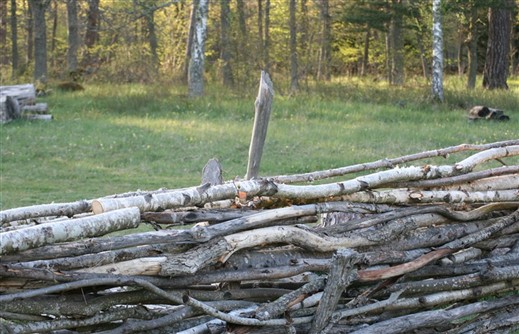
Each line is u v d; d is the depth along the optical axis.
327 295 4.06
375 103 22.03
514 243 5.17
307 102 21.25
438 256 4.65
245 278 4.06
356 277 4.25
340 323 4.38
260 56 27.92
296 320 4.16
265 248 4.29
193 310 3.94
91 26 34.59
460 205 5.03
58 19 54.31
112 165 13.70
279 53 30.36
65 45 41.56
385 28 35.22
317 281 4.16
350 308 4.38
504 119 19.05
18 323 3.90
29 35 45.62
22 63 41.62
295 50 27.89
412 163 13.16
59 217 4.73
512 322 5.02
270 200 4.48
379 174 4.61
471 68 33.38
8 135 16.03
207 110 20.36
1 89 19.81
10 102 17.83
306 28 34.09
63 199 10.47
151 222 4.12
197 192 4.05
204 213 4.12
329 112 19.94
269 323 4.02
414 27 33.62
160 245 3.85
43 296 3.64
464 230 4.88
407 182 4.75
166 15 39.19
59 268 3.58
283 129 17.09
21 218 4.15
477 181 5.07
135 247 3.83
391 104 21.88
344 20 34.94
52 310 3.62
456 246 4.75
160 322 3.87
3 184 11.74
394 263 4.57
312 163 13.63
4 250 3.31
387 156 14.42
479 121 18.94
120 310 3.83
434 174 4.81
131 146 15.20
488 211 5.03
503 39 30.62
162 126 17.47
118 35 31.55
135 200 3.87
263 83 5.71
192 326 4.09
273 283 4.34
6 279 3.52
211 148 14.92
